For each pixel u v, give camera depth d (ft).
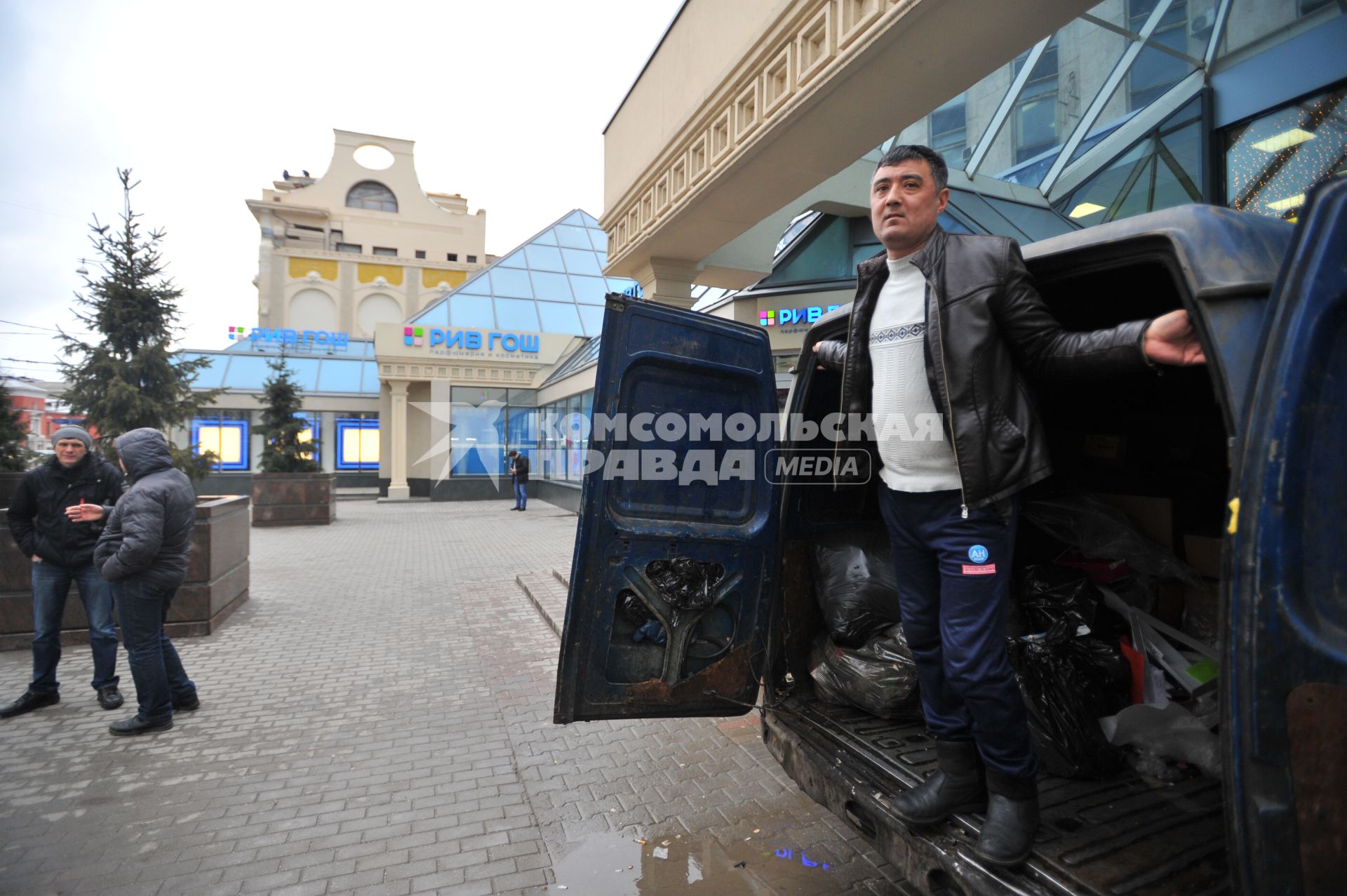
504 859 8.87
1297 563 4.15
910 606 6.65
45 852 9.12
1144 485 9.79
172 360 31.42
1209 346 4.48
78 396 28.94
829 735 8.34
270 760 11.84
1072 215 27.30
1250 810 4.06
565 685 8.14
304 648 18.47
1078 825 6.31
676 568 8.69
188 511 13.34
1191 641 7.72
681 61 21.71
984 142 30.45
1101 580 8.53
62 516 13.93
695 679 8.88
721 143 19.62
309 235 135.13
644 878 8.39
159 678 13.03
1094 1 11.84
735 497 9.17
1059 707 7.27
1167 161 22.33
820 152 17.47
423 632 19.93
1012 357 5.92
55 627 14.19
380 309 132.05
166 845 9.27
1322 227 4.29
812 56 15.39
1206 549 8.23
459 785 10.90
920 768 7.39
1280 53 18.45
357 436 76.89
